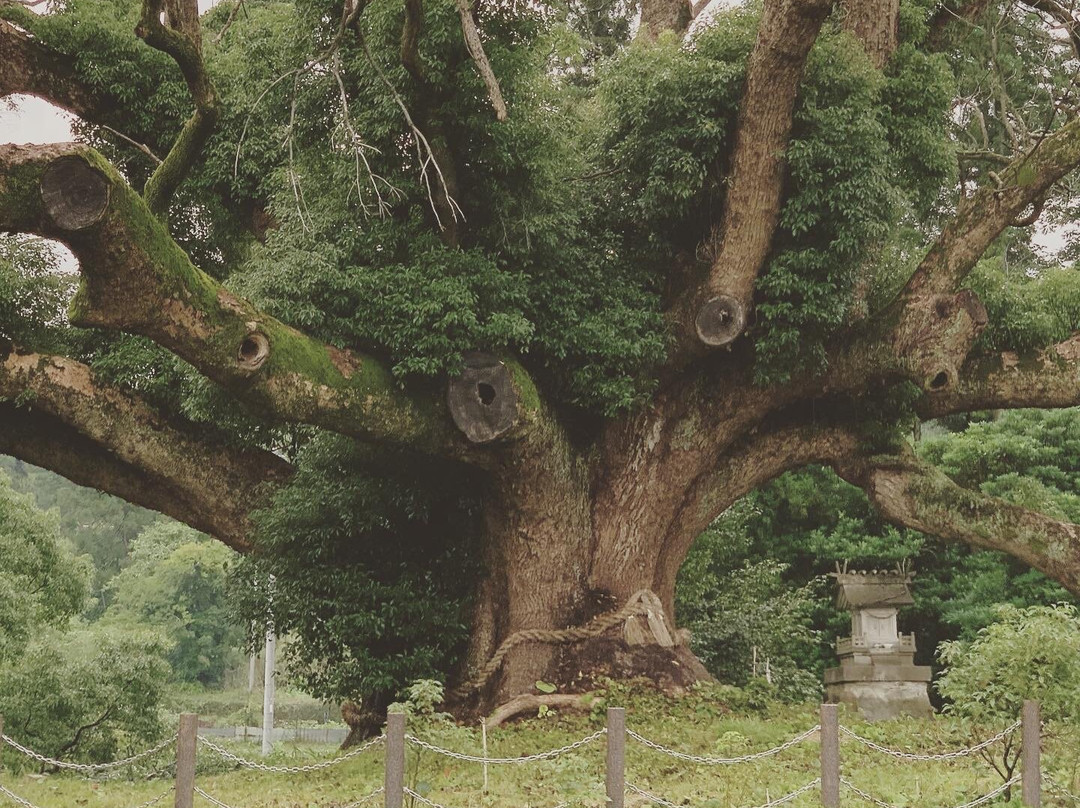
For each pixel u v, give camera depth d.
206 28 18.62
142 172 17.64
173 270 11.57
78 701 19.27
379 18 13.47
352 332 13.68
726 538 22.94
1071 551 17.12
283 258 13.55
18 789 12.41
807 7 13.41
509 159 13.84
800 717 15.30
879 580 18.28
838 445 17.72
